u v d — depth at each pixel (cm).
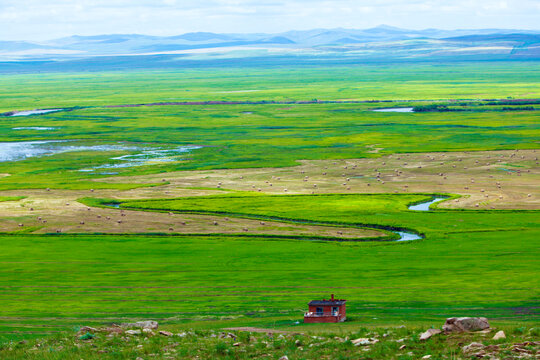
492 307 8556
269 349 4881
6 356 4881
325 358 4550
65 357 4722
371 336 5081
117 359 4691
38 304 9538
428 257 12431
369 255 12794
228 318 8350
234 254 13112
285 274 11344
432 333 4791
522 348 4228
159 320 8369
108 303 9569
